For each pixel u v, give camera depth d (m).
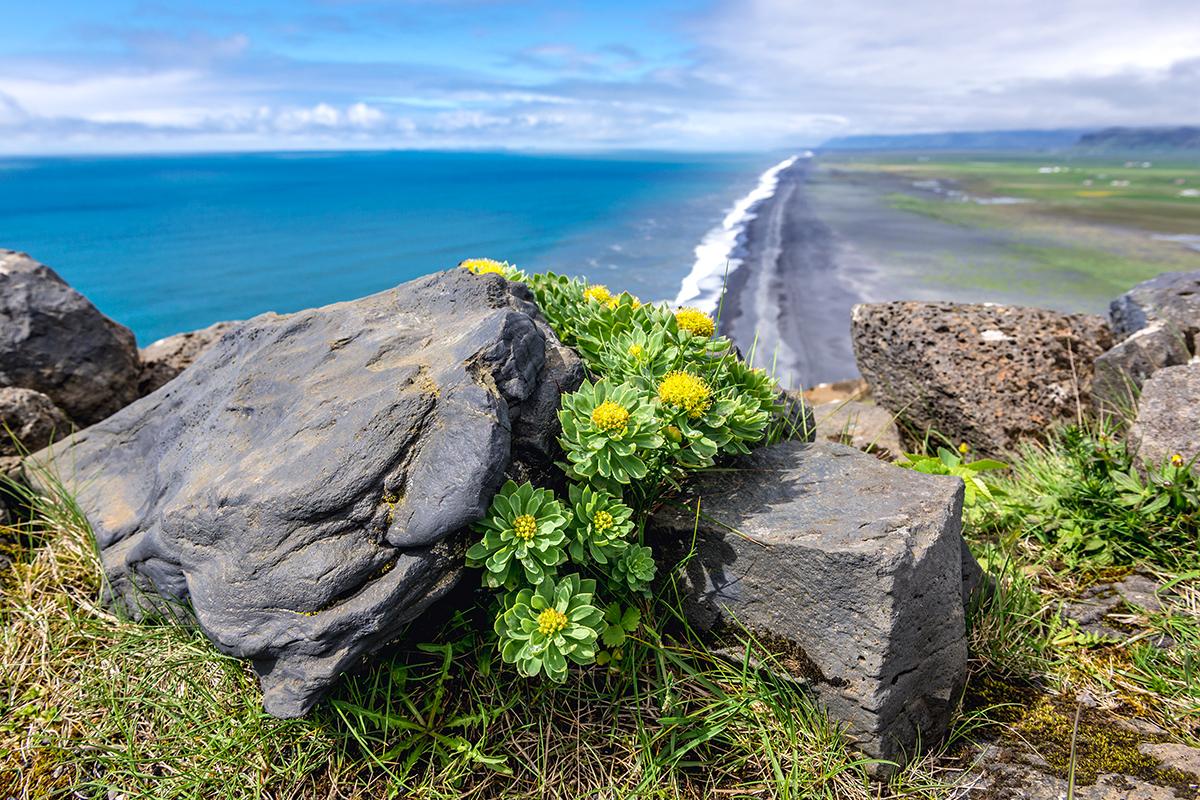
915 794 2.29
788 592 2.48
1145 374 4.42
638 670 2.62
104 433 3.67
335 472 2.24
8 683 2.75
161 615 2.86
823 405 5.95
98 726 2.55
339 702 2.33
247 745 2.36
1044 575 3.41
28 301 4.60
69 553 3.31
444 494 2.17
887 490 2.77
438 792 2.26
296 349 2.99
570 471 2.51
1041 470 4.16
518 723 2.46
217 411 2.85
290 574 2.13
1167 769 2.27
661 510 2.86
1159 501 3.41
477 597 2.65
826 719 2.44
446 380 2.43
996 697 2.67
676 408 2.66
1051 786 2.26
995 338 5.17
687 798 2.25
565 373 2.84
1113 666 2.79
